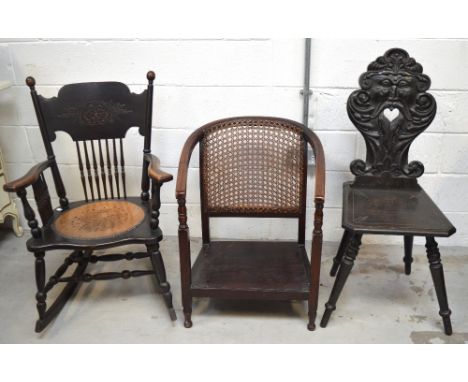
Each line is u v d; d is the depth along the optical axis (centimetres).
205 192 190
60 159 229
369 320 178
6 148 231
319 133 214
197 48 204
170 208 237
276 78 206
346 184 193
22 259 224
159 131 220
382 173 187
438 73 199
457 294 192
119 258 193
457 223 225
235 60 204
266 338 170
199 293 169
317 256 159
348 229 157
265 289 166
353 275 208
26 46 209
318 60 201
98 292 198
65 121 187
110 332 174
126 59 209
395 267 213
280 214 192
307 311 185
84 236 166
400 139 182
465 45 193
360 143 213
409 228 154
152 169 167
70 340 170
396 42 196
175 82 210
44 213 177
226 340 169
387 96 177
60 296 187
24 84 217
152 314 184
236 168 189
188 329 176
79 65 212
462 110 203
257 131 185
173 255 226
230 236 240
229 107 213
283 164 187
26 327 177
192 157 224
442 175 216
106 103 189
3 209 231
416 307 185
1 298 195
